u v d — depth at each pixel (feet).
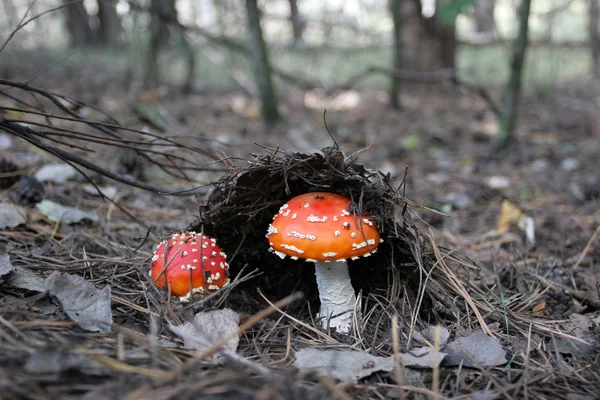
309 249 1.32
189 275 1.37
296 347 1.33
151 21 4.64
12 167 2.11
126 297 1.42
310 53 6.84
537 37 6.84
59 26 8.38
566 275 1.78
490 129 4.47
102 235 1.87
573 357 1.29
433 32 6.11
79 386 0.94
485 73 7.10
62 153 1.44
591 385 1.17
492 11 5.44
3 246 1.51
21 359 0.96
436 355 1.18
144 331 1.27
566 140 3.99
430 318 1.50
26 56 5.74
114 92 4.83
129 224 2.00
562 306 1.52
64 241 1.75
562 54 7.16
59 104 1.54
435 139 4.05
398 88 5.16
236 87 6.17
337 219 1.33
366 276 1.67
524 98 5.97
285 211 1.38
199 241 1.42
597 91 6.34
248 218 1.53
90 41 7.45
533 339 1.38
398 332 1.38
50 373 0.93
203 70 6.84
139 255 1.71
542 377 1.19
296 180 1.52
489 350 1.26
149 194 2.31
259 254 1.68
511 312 1.51
